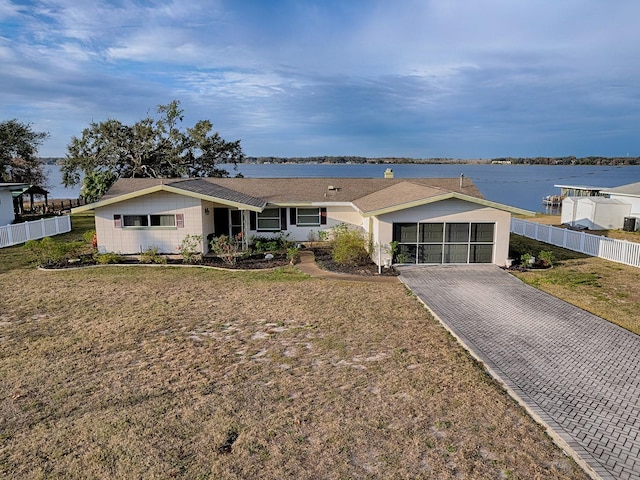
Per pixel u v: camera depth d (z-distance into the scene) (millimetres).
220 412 7125
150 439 6402
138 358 9312
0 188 27188
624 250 18922
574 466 5789
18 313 12312
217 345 10023
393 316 12008
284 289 14891
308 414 7051
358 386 7996
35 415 7098
